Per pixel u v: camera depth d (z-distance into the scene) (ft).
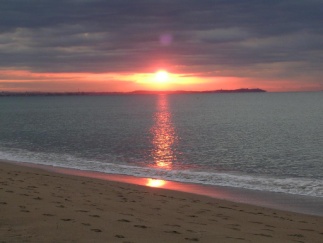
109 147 122.93
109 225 28.63
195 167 86.07
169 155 105.50
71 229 26.20
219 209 45.39
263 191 61.00
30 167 81.35
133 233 26.84
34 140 144.77
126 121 242.37
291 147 119.34
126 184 62.64
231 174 77.10
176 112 352.08
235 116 278.05
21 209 31.35
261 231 34.09
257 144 127.03
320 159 96.43
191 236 27.91
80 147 123.65
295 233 34.94
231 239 28.35
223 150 113.80
